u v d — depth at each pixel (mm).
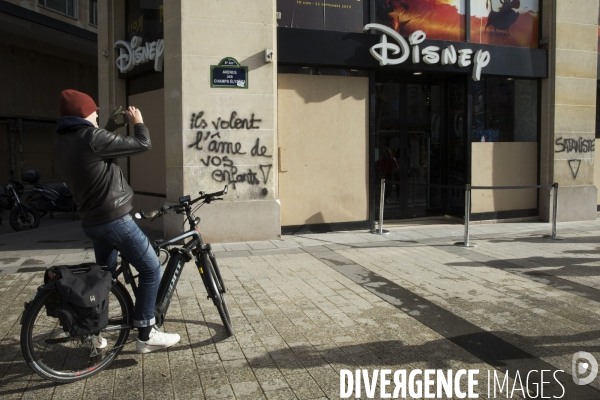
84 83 22688
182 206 3873
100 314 3172
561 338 4016
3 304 4828
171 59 7602
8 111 18281
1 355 3678
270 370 3459
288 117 8266
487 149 9672
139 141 3385
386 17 8789
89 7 21000
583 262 6504
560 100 9828
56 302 3146
